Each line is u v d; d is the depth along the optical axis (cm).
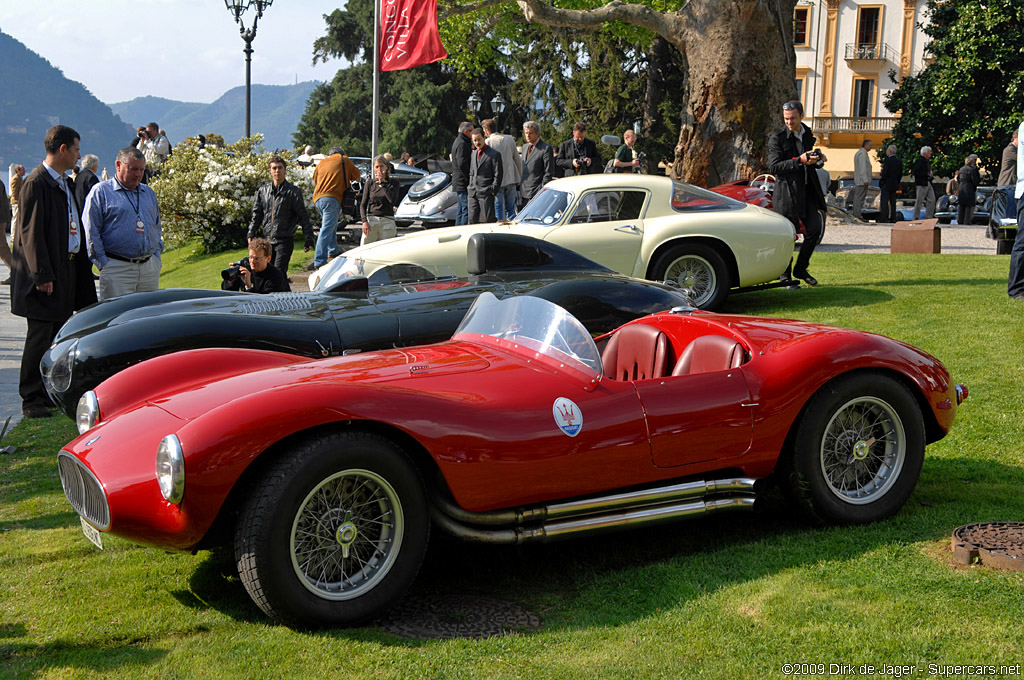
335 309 587
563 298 614
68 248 711
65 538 444
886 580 351
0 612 359
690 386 399
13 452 602
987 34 3500
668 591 357
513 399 372
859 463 429
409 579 349
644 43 3441
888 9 5341
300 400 335
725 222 934
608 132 4634
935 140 3753
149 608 361
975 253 1416
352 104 5781
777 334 448
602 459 378
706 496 409
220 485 323
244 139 1988
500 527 372
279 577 324
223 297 635
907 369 427
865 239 1650
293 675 302
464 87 5266
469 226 916
